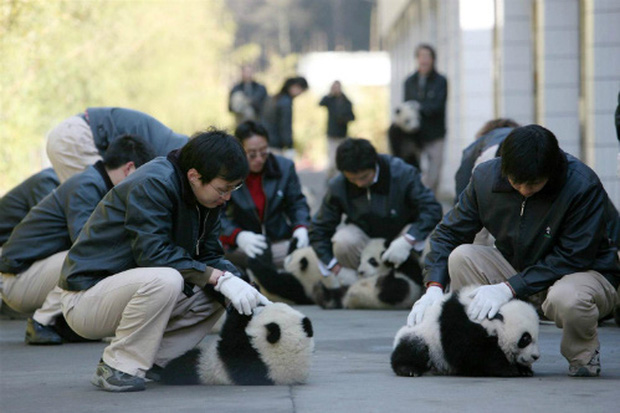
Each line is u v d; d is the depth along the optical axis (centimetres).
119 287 695
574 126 1858
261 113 3005
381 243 1216
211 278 700
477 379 727
